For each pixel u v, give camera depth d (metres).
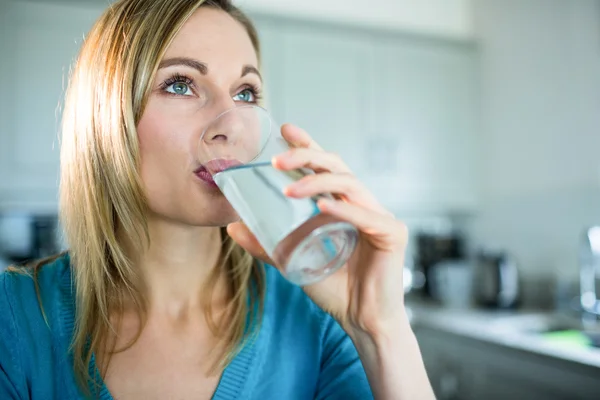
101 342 0.65
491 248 2.69
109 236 0.68
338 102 2.53
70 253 0.72
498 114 2.65
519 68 2.49
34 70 1.98
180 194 0.62
